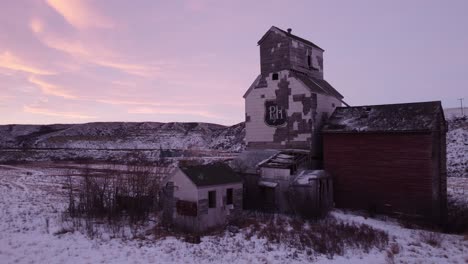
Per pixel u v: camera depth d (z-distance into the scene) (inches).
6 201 1232.8
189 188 868.0
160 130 5856.3
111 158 3538.4
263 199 1102.4
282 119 1266.0
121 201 968.3
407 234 849.5
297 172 1077.1
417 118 1025.5
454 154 2242.9
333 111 1328.7
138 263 607.5
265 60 1322.6
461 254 706.2
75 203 1145.4
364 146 1075.3
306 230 833.5
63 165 2957.7
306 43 1366.9
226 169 981.2
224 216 913.5
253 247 719.1
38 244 689.0
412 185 992.9
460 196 1274.6
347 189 1099.3
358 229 842.8
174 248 701.3
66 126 6569.9
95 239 740.7
